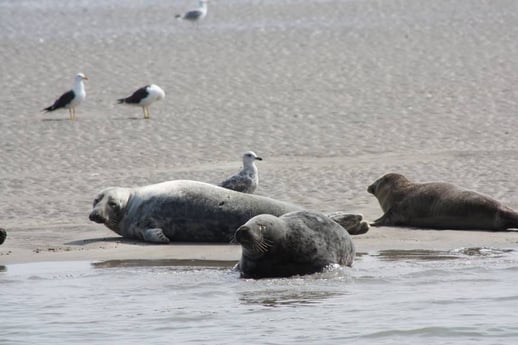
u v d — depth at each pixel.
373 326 27.36
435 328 27.09
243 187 46.91
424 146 62.50
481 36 100.12
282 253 32.97
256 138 66.38
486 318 28.03
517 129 65.88
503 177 52.69
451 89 79.12
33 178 57.16
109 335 27.03
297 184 53.44
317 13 121.94
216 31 111.56
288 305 29.62
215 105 77.12
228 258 36.84
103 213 40.94
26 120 74.12
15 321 28.50
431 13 116.44
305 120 71.25
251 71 89.44
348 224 40.22
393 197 43.50
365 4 126.81
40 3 146.88
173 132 68.88
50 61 96.56
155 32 111.94
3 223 45.94
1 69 93.31
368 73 86.69
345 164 58.28
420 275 33.00
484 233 40.66
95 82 87.88
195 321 28.16
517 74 83.00
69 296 31.28
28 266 35.97
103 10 135.38
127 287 32.25
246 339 26.34
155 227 40.59
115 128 70.56
